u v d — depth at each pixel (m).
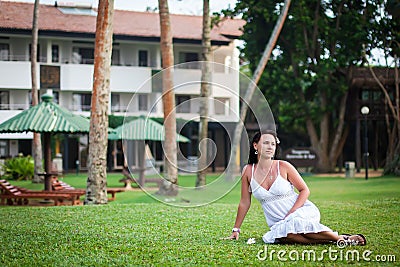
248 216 10.14
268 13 30.52
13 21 32.22
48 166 17.34
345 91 30.97
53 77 32.47
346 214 10.38
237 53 36.81
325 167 31.86
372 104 31.89
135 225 8.91
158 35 34.66
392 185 19.59
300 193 7.00
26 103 32.81
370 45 30.30
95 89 13.55
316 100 38.56
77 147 34.88
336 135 31.83
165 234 8.02
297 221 6.84
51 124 16.17
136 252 6.79
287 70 33.53
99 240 7.60
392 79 31.25
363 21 30.38
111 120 32.72
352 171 25.19
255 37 32.41
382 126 36.38
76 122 16.66
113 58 35.41
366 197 15.33
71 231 8.35
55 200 15.34
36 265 6.29
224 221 9.40
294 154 31.36
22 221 9.52
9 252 7.00
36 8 25.28
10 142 33.47
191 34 35.88
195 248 6.89
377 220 9.51
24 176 26.92
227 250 6.70
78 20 34.03
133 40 34.34
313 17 31.25
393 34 29.48
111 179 26.50
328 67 30.23
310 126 32.25
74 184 23.92
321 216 10.09
